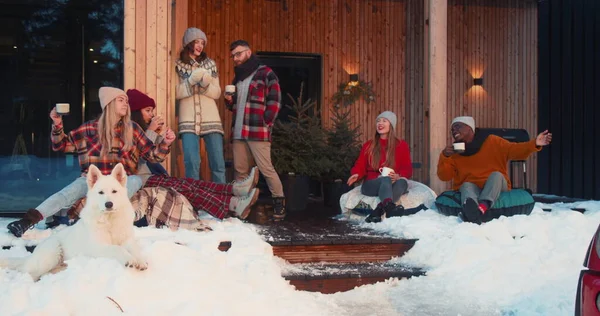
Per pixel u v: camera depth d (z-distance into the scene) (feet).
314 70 26.40
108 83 22.98
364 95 26.37
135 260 10.46
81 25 22.72
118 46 22.99
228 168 24.82
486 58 27.43
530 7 27.86
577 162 25.27
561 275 13.08
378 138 19.02
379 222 17.19
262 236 14.71
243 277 11.93
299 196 21.11
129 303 9.89
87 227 10.97
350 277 13.17
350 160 22.50
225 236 13.91
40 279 10.79
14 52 22.30
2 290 10.00
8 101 22.26
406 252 14.96
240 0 25.18
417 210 18.26
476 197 16.51
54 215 14.79
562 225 15.28
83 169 14.55
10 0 22.20
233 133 18.65
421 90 27.07
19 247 12.87
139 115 16.28
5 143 22.25
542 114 27.63
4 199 21.06
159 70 16.87
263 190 24.97
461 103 27.17
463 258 13.96
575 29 25.55
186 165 17.93
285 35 25.67
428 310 11.87
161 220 14.70
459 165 17.99
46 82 22.54
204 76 17.48
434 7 20.68
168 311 9.93
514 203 16.60
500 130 26.22
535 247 14.34
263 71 18.30
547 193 26.86
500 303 12.21
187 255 11.88
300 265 14.02
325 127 26.07
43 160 22.43
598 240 8.28
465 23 27.14
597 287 7.83
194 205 15.94
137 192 14.87
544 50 27.43
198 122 18.01
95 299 9.80
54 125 14.12
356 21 26.40
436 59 20.68
